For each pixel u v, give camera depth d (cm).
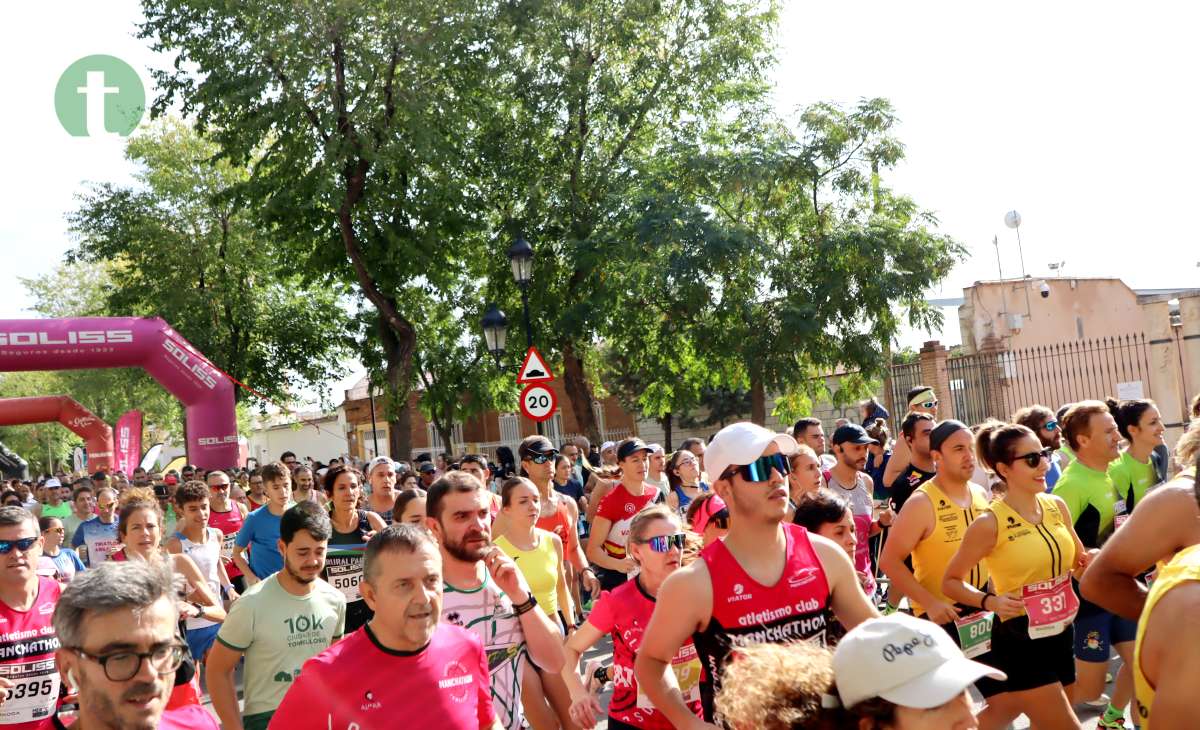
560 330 2502
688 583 345
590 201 2627
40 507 1725
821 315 2416
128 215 3334
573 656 482
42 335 2239
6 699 507
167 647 269
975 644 494
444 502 471
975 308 2398
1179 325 1880
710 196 2562
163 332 2359
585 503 1215
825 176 2525
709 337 2478
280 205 2456
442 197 2523
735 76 2673
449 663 358
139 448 3241
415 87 2398
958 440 543
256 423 6888
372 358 3375
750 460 342
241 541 847
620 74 2677
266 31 2352
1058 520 509
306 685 344
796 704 246
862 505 815
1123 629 557
